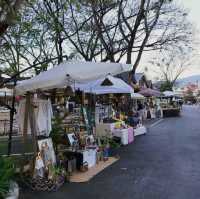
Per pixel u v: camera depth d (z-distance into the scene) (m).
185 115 43.34
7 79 9.35
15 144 14.10
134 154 11.79
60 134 9.40
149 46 21.19
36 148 7.59
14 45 12.44
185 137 16.98
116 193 6.95
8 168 6.34
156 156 11.30
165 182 7.77
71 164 8.70
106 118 15.49
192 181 7.83
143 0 19.12
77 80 7.40
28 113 7.95
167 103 49.59
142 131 18.72
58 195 6.86
